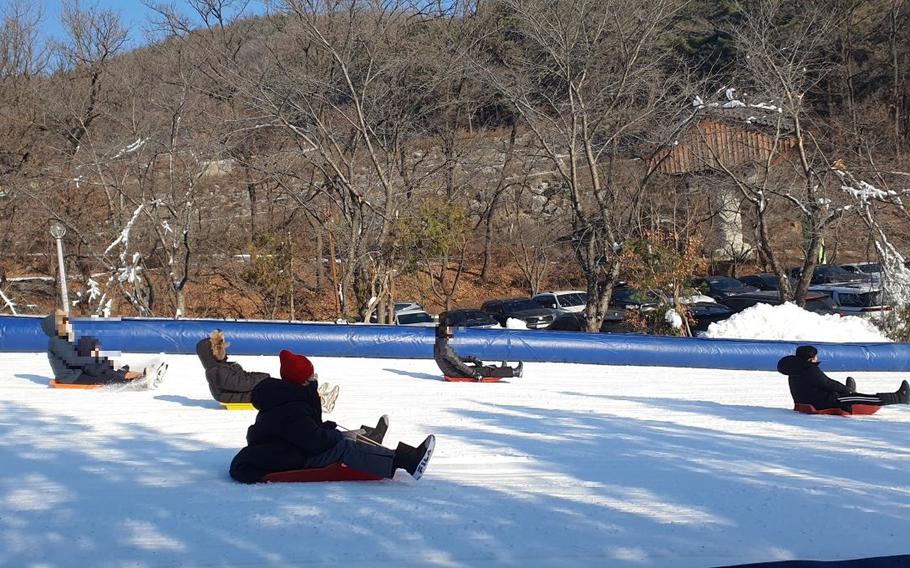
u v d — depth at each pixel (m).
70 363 13.27
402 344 18.80
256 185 34.31
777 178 29.78
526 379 16.45
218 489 6.88
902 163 32.47
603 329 30.58
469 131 37.03
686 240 28.56
